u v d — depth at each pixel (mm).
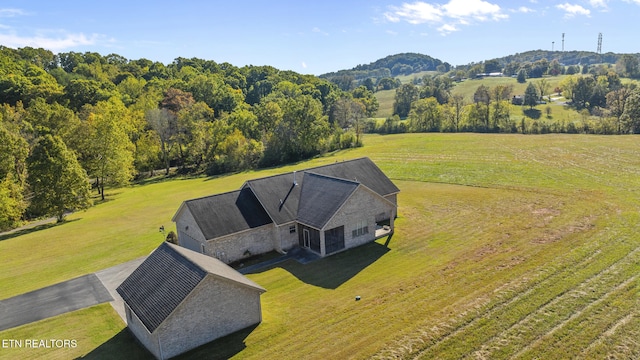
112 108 76688
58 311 24766
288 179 35594
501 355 17750
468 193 45594
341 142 87562
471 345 18531
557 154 61938
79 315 24156
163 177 78625
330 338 19953
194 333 19922
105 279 29234
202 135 81688
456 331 19625
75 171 48719
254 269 29125
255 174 70875
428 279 25406
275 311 23016
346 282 26031
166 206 52344
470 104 102188
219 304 20531
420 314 21375
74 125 64062
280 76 155875
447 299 22719
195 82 107500
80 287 28078
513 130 88875
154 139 79625
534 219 35000
